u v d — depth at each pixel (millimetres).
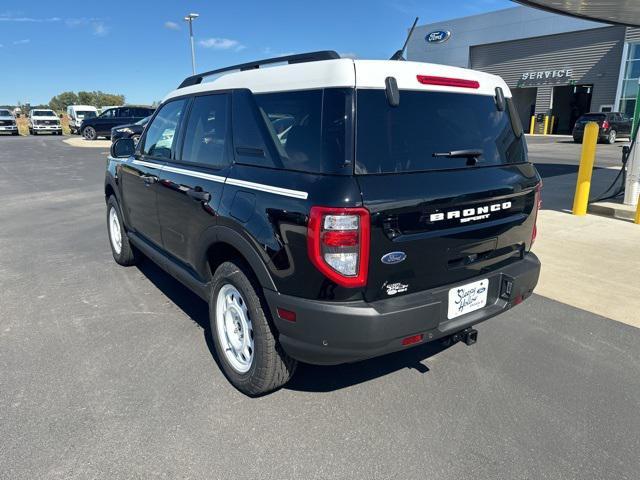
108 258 5859
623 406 2938
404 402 2975
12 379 3178
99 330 3893
